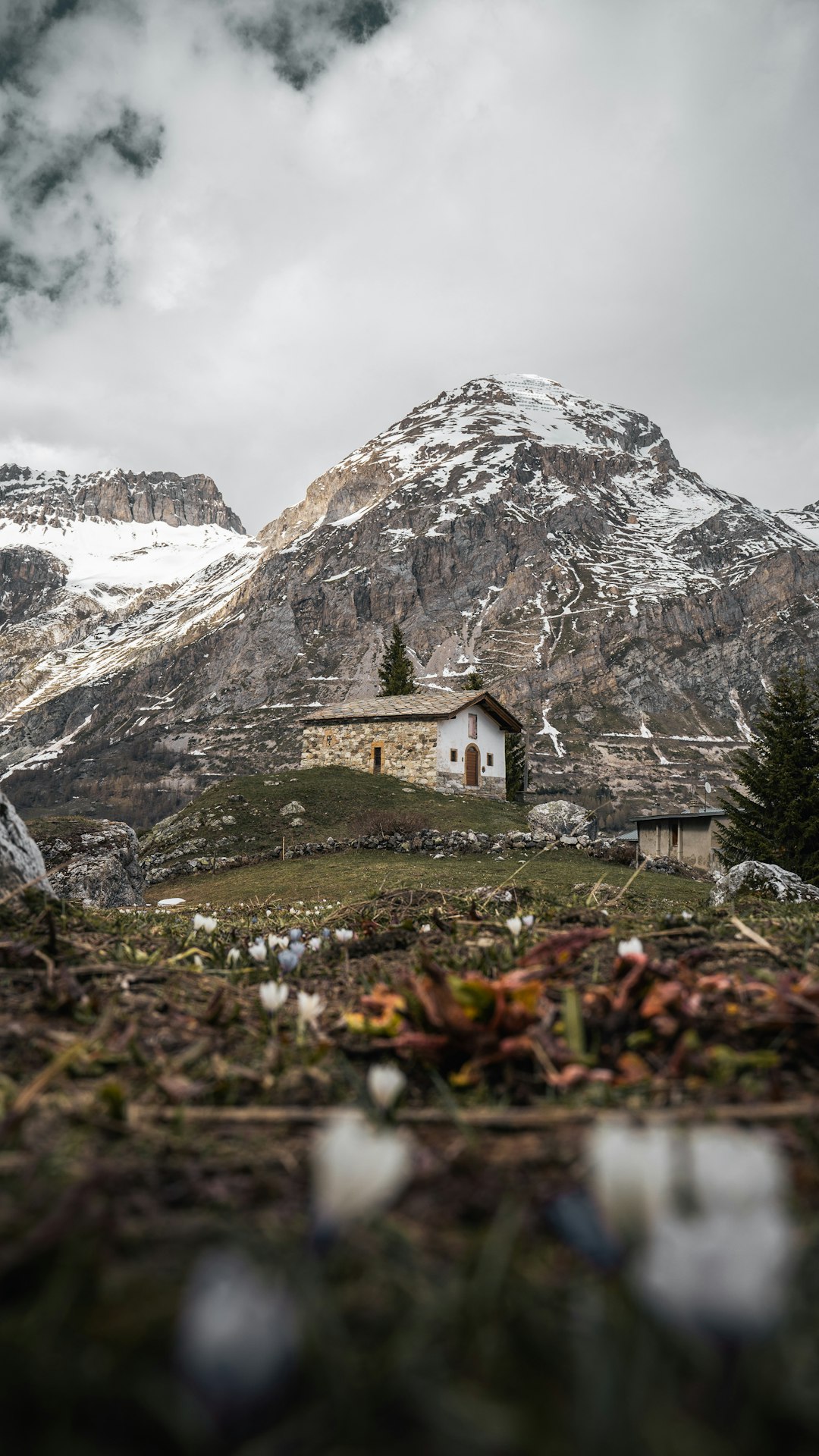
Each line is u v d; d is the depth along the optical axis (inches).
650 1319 30.8
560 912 220.1
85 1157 58.0
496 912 245.9
